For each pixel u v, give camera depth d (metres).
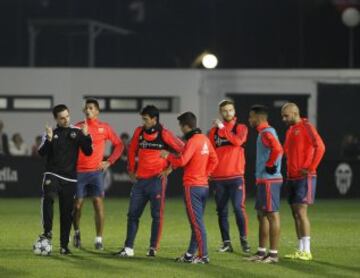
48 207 45.56
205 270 41.44
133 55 139.50
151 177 45.72
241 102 106.25
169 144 45.62
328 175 91.75
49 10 142.62
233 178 48.44
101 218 49.12
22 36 139.25
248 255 46.97
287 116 45.69
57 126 46.28
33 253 46.66
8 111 106.88
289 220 67.94
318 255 47.03
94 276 39.56
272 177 43.97
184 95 106.44
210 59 102.12
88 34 123.31
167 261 44.16
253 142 105.38
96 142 49.25
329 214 73.50
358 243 52.69
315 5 137.00
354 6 116.12
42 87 106.56
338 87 106.94
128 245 45.84
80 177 48.94
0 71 106.50
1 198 89.06
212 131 49.31
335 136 107.50
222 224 48.72
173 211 74.94
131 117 106.88
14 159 89.38
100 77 106.62
